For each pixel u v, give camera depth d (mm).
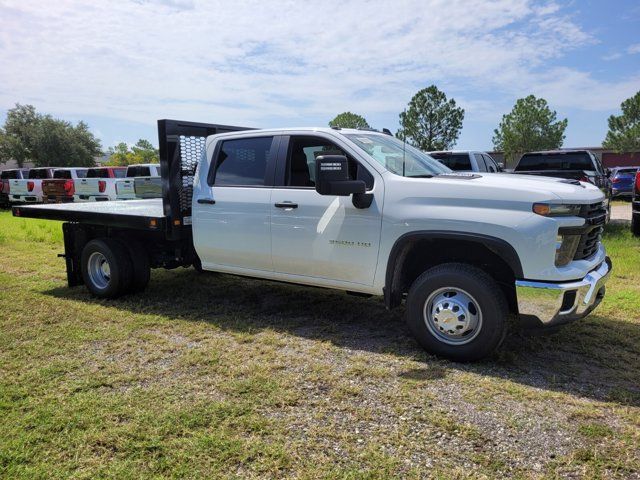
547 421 3213
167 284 6988
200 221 5578
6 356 4363
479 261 4270
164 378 3912
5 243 10852
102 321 5359
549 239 3752
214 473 2723
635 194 10633
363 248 4492
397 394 3580
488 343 3977
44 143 50188
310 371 4000
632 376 3867
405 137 4609
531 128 49781
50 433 3117
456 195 4062
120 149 68312
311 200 4742
